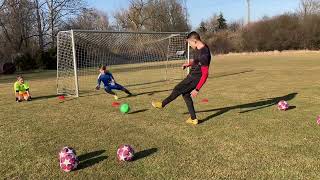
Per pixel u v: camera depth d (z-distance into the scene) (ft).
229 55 168.66
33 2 136.36
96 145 21.56
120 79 64.64
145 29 206.08
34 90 51.16
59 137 23.67
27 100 40.55
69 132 24.86
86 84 57.31
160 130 24.63
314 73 64.39
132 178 16.60
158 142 21.83
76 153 20.20
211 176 16.61
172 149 20.44
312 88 43.78
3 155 20.45
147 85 53.31
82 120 28.55
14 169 18.29
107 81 39.83
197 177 16.55
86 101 38.45
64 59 50.98
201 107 32.48
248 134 23.02
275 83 50.52
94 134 24.09
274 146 20.53
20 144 22.43
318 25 152.35
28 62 124.77
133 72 81.76
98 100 38.93
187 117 28.45
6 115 31.91
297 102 33.96
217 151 19.93
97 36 65.26
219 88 46.42
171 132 24.04
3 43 130.00
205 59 24.47
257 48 168.14
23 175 17.48
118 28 210.18
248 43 170.09
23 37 134.21
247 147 20.45
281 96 37.93
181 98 37.27
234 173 16.87
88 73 76.64
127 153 18.61
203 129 24.58
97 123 27.32
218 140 21.91
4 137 24.21
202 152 19.84
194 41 24.89
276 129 24.07
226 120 26.91
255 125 25.22
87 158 19.38
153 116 29.25
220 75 66.90
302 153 19.27
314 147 20.21
